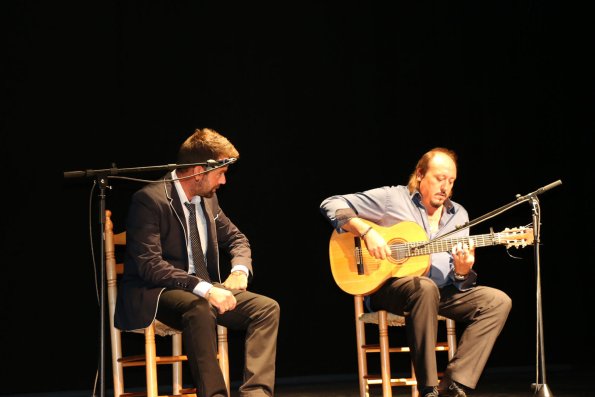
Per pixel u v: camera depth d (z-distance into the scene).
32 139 5.43
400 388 5.73
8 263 5.32
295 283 6.12
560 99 6.80
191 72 5.91
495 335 4.05
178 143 5.81
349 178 6.32
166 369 5.77
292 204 6.16
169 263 3.81
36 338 5.35
